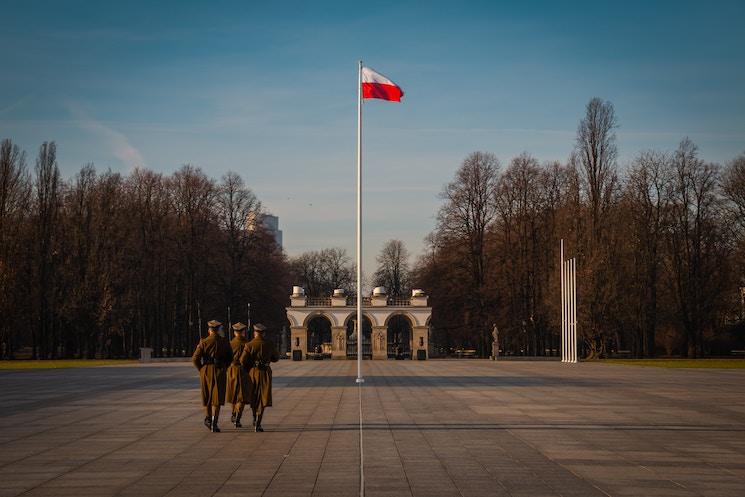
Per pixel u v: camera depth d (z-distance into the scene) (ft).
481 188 324.39
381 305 318.04
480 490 45.14
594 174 288.92
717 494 44.29
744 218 277.03
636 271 294.87
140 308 306.14
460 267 323.98
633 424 75.77
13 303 271.28
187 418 81.82
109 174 303.07
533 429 71.92
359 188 149.07
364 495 43.80
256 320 322.14
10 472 51.24
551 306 286.87
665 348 329.31
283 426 74.49
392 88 149.59
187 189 314.55
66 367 217.56
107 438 66.80
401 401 101.55
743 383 139.95
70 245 291.79
